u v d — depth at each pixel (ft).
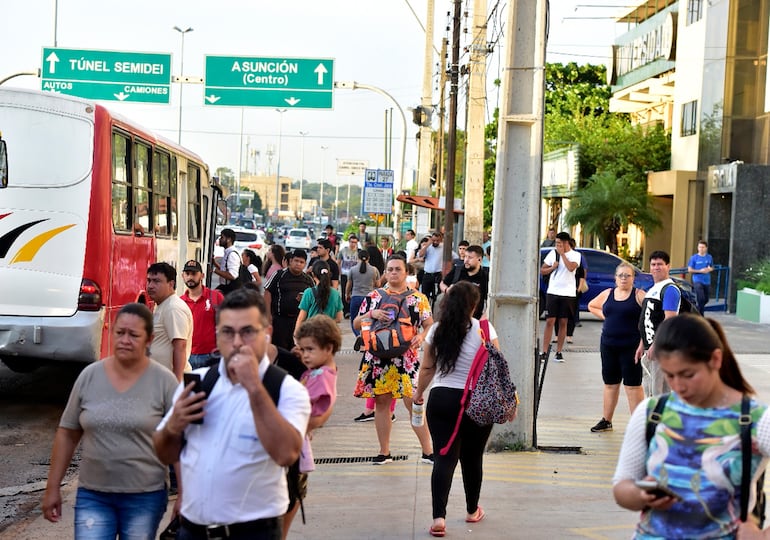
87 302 37.86
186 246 54.65
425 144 103.71
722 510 11.91
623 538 22.59
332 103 101.45
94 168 38.34
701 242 82.53
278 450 12.89
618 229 126.62
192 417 13.24
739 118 101.86
